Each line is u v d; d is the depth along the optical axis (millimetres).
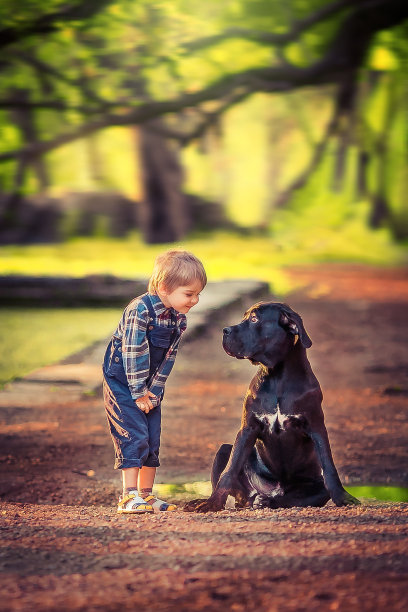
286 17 19047
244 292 18703
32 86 20266
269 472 5336
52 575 3193
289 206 42500
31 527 4012
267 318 4891
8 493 6211
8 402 9188
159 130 20438
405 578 3061
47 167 40219
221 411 9109
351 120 37812
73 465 7000
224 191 45219
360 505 4730
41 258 29750
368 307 18938
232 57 19750
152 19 18500
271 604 2838
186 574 3164
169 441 7832
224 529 3898
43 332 14891
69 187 41250
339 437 7977
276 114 44188
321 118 43062
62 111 18875
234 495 5352
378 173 40531
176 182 37906
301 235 40031
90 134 18625
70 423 8383
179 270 4723
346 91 30125
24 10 16781
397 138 39312
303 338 4750
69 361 11141
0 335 14508
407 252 36906
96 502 6059
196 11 18609
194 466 7035
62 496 6172
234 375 11297
